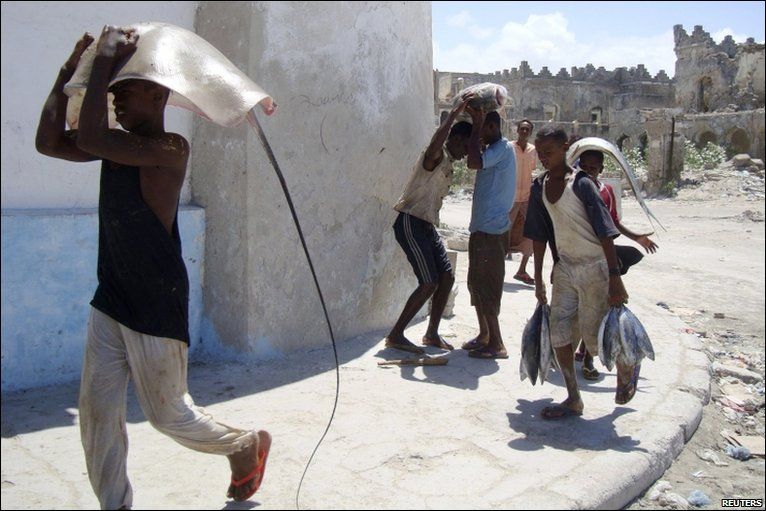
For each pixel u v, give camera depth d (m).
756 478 3.87
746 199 25.44
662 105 51.97
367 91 5.58
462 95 4.96
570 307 4.10
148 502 3.06
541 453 3.61
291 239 5.11
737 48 45.28
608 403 4.39
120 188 2.62
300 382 4.63
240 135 4.81
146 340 2.67
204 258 5.14
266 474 3.34
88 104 2.45
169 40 2.63
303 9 5.01
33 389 4.39
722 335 7.37
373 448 3.63
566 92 51.00
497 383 4.71
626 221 18.98
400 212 5.23
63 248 4.44
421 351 5.25
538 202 4.15
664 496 3.50
